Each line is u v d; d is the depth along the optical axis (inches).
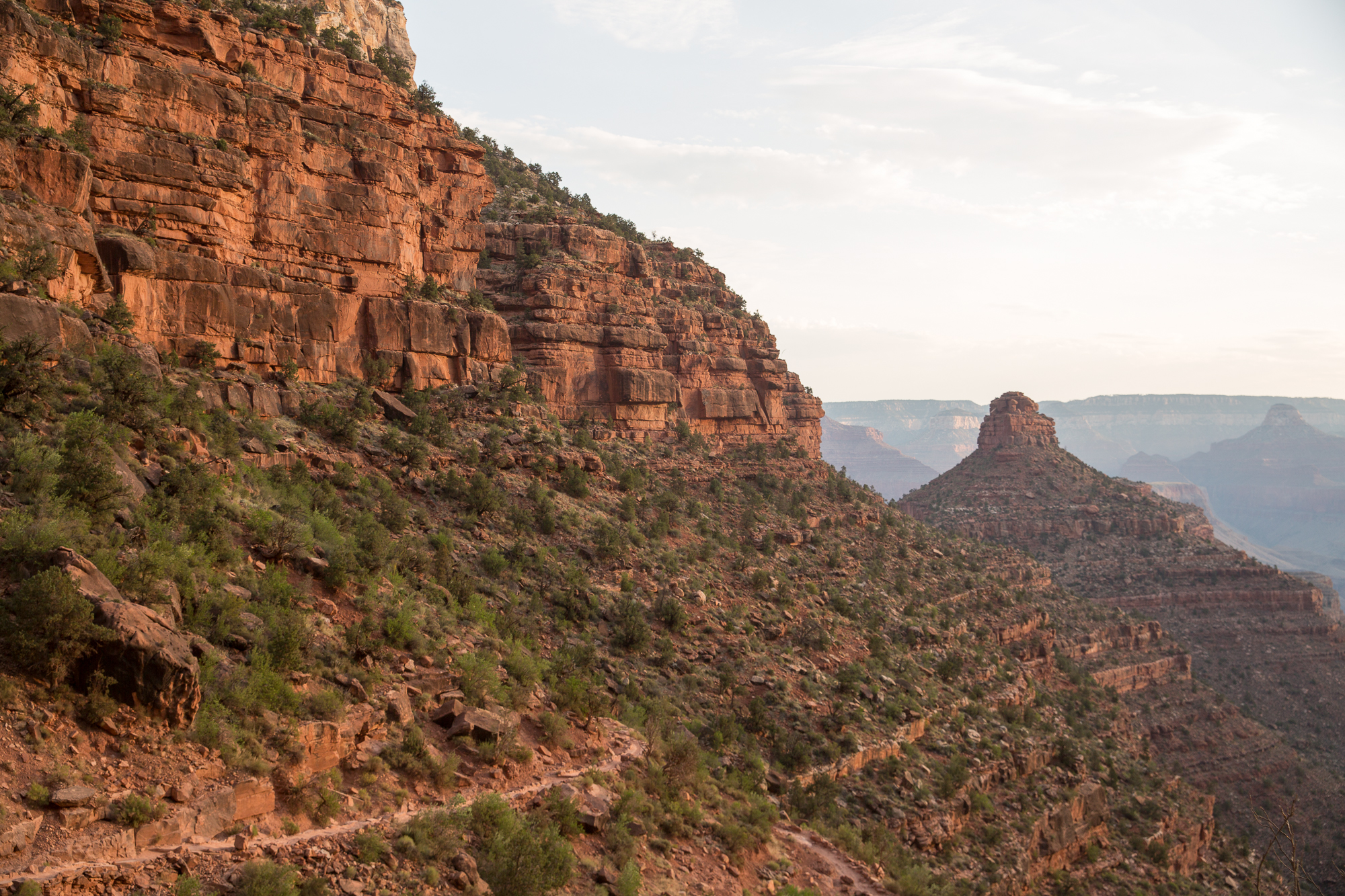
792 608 2704.2
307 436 2126.0
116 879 675.4
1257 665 7052.2
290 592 1199.6
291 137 2536.9
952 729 2511.1
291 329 2428.6
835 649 2571.4
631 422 3887.8
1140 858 2760.8
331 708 988.6
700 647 2197.3
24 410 1200.8
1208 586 7652.6
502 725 1173.1
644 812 1245.1
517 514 2332.7
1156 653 5885.8
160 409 1572.3
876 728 2225.6
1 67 1860.2
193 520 1207.6
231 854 753.6
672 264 5221.5
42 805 695.7
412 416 2516.0
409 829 900.6
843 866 1531.7
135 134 2156.7
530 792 1095.6
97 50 2129.7
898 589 3503.9
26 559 855.1
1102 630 5718.5
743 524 3348.9
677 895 1104.2
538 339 3683.6
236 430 1860.2
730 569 2812.5
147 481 1288.1
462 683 1243.2
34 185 1729.8
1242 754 5359.3
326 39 3248.0
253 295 2325.3
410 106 2970.0
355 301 2618.1
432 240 3348.9
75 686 796.0
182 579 1034.7
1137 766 3440.0
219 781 807.1
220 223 2274.9
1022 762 2549.2
